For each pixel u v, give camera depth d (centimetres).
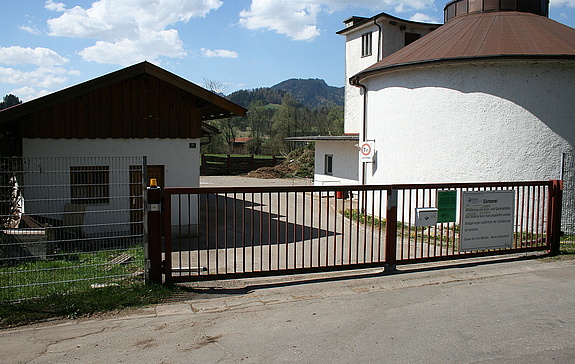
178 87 1061
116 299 547
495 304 546
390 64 1300
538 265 748
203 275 612
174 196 1159
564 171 1024
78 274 651
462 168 1170
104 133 1058
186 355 404
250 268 798
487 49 1131
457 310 525
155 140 1109
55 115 1012
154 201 593
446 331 459
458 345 423
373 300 567
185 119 1138
